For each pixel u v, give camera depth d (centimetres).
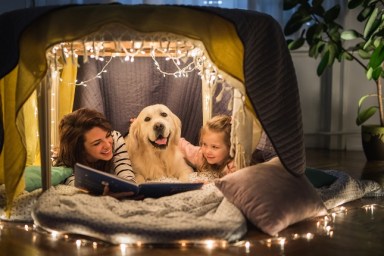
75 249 148
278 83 170
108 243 151
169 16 156
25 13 162
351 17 339
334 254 146
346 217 183
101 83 217
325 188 199
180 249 147
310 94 357
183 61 207
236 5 325
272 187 166
